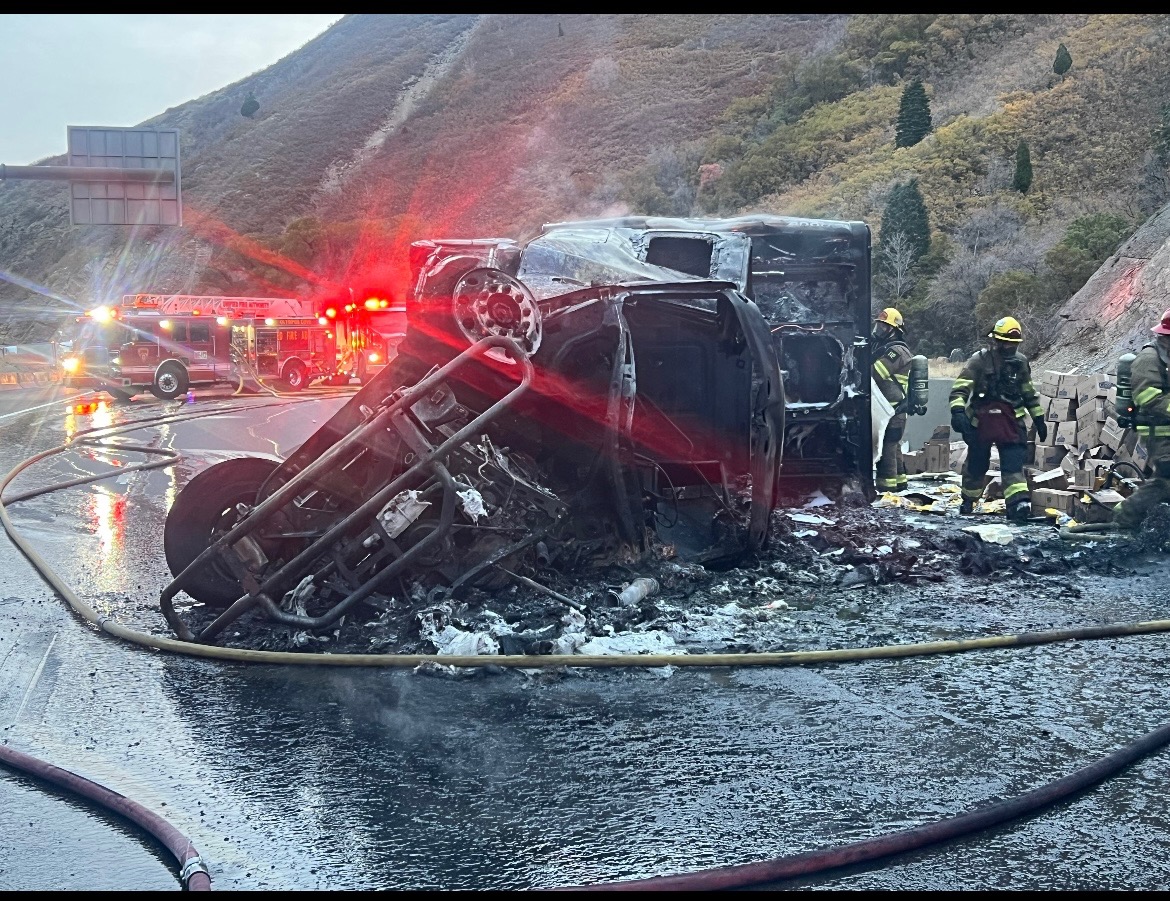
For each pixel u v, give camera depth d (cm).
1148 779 419
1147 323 2094
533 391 705
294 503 676
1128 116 4188
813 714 492
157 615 676
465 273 686
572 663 561
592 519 713
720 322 770
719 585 724
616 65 9406
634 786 416
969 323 3231
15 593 736
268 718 495
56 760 446
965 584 750
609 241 945
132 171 2053
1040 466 1194
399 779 425
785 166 5484
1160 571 794
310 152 10988
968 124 4625
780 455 750
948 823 370
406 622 621
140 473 1349
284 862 356
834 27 7875
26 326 8950
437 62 12256
